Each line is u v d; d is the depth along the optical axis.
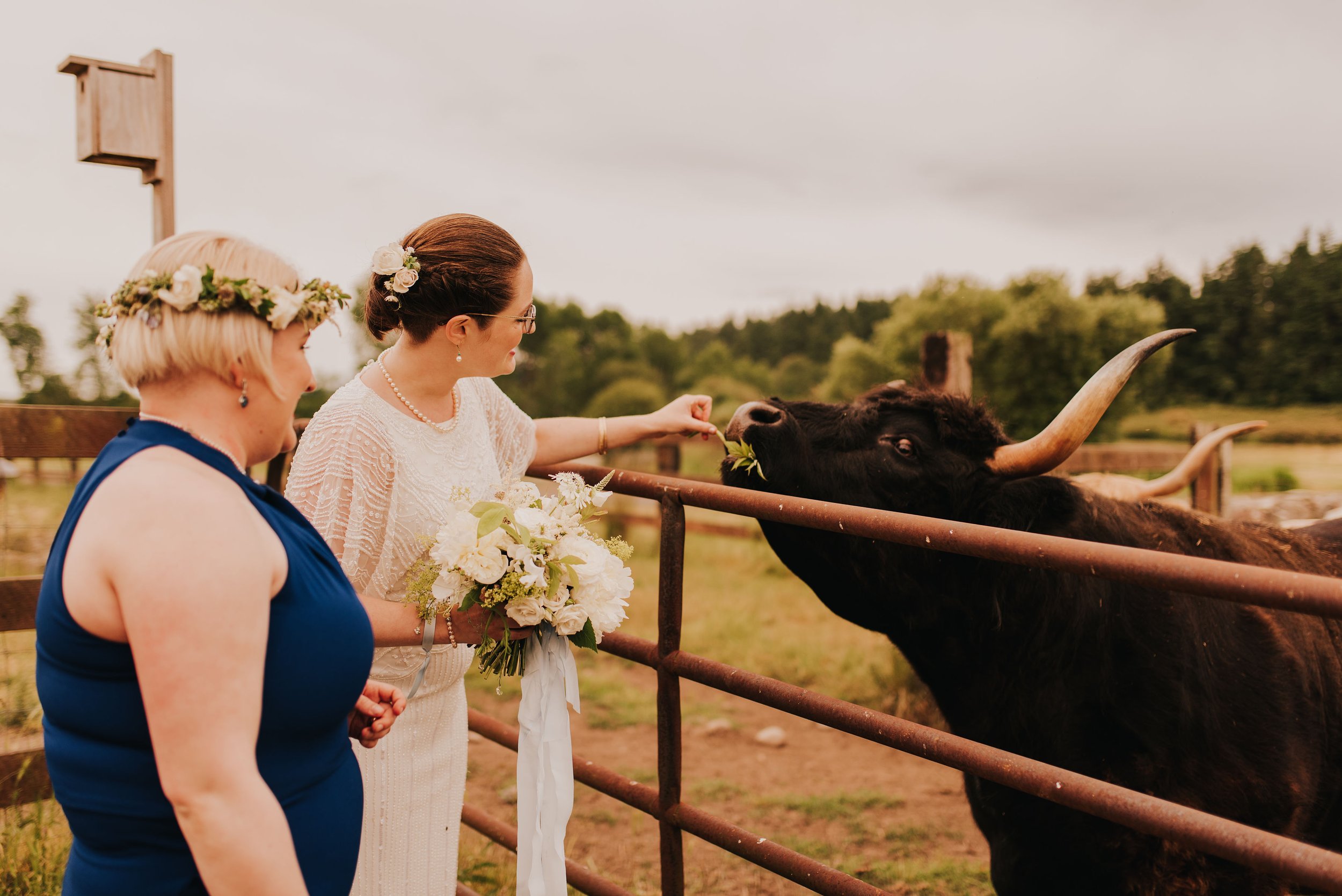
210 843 1.00
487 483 1.94
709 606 7.79
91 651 1.07
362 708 1.59
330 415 1.76
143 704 1.06
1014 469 2.32
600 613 1.65
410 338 1.79
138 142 3.50
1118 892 2.22
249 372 1.19
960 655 2.43
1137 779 2.22
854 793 4.34
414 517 1.78
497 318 1.76
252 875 1.01
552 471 2.32
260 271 1.21
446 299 1.70
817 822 4.04
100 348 1.22
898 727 1.71
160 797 1.12
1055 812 2.24
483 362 1.83
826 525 1.80
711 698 5.87
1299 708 2.32
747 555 10.55
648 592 8.80
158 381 1.18
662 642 2.13
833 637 6.76
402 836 1.90
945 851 3.75
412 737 1.90
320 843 1.28
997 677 2.38
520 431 2.26
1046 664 2.28
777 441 2.38
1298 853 1.23
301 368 1.28
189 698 1.00
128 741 1.10
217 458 1.16
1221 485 6.45
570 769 1.74
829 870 1.84
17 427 3.14
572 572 1.60
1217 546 2.54
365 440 1.74
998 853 2.46
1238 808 2.19
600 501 1.72
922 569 2.33
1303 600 1.22
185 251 1.18
